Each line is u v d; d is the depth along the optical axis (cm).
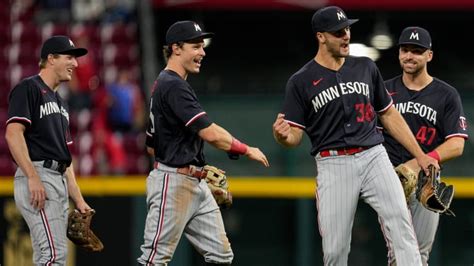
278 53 6469
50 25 5831
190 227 2702
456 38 6544
